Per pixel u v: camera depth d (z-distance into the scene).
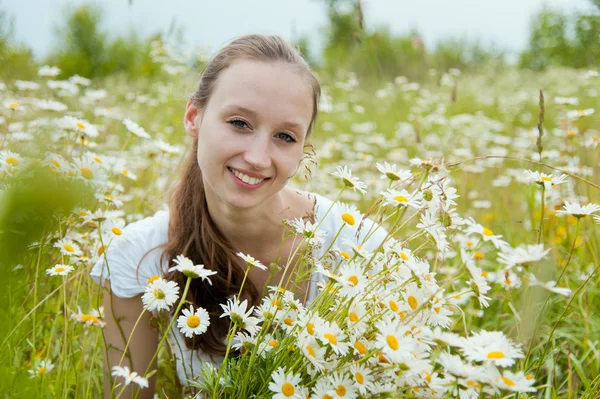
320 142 4.86
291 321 1.33
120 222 1.78
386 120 6.31
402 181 1.51
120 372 1.21
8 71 3.62
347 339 1.23
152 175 3.26
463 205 3.41
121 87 7.07
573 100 3.33
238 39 1.72
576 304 2.17
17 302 1.38
